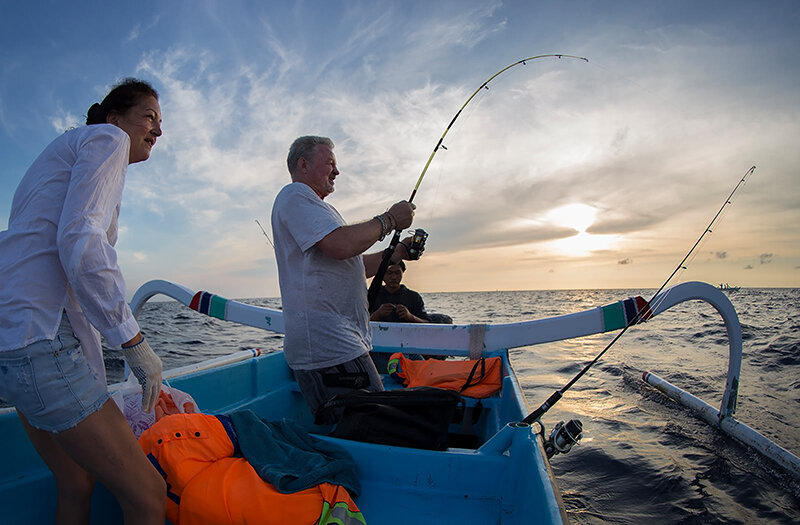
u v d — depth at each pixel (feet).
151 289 12.46
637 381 19.16
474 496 5.32
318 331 7.02
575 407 15.98
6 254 3.61
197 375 8.30
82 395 3.65
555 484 4.16
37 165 3.91
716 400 16.99
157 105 4.59
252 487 4.37
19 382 3.49
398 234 8.46
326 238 6.69
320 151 7.52
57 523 4.25
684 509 8.95
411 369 10.75
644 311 10.20
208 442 4.71
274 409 9.90
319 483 4.64
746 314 65.05
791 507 8.93
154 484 3.99
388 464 5.51
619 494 9.65
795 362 24.06
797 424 13.69
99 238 3.57
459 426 9.68
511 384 8.32
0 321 3.47
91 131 3.83
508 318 70.08
